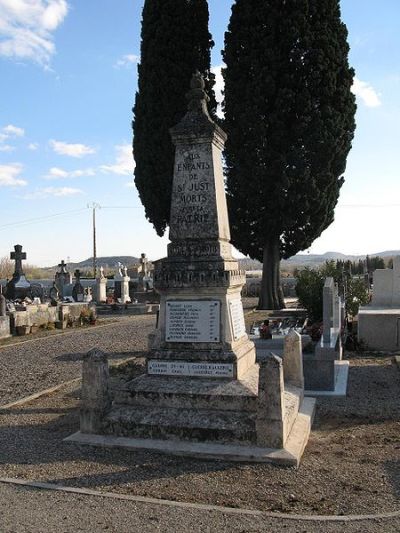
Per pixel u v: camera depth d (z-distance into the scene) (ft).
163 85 80.12
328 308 32.50
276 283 86.12
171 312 24.02
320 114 75.77
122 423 21.65
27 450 21.01
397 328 46.03
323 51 76.13
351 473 18.53
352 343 46.78
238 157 78.48
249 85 76.74
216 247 23.86
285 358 27.02
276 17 76.43
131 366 41.65
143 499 16.33
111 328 72.02
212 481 17.80
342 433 23.59
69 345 55.52
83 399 22.11
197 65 81.61
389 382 34.30
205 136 24.48
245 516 15.24
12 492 17.01
